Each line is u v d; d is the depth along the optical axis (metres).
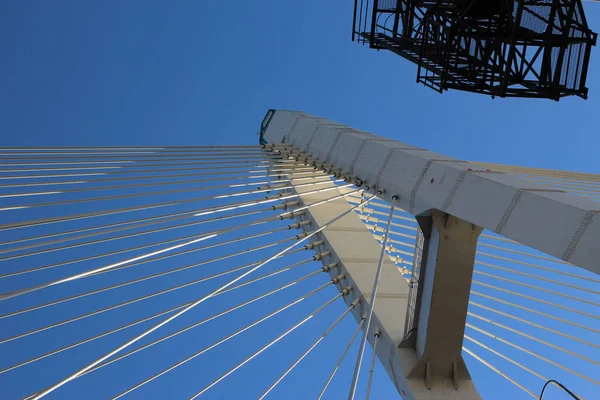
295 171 17.64
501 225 9.80
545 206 9.05
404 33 17.23
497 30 14.20
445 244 11.57
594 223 8.23
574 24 14.02
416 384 11.91
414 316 12.12
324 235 16.00
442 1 15.37
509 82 14.72
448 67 14.84
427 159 12.38
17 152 14.63
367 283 14.21
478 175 10.73
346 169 15.41
